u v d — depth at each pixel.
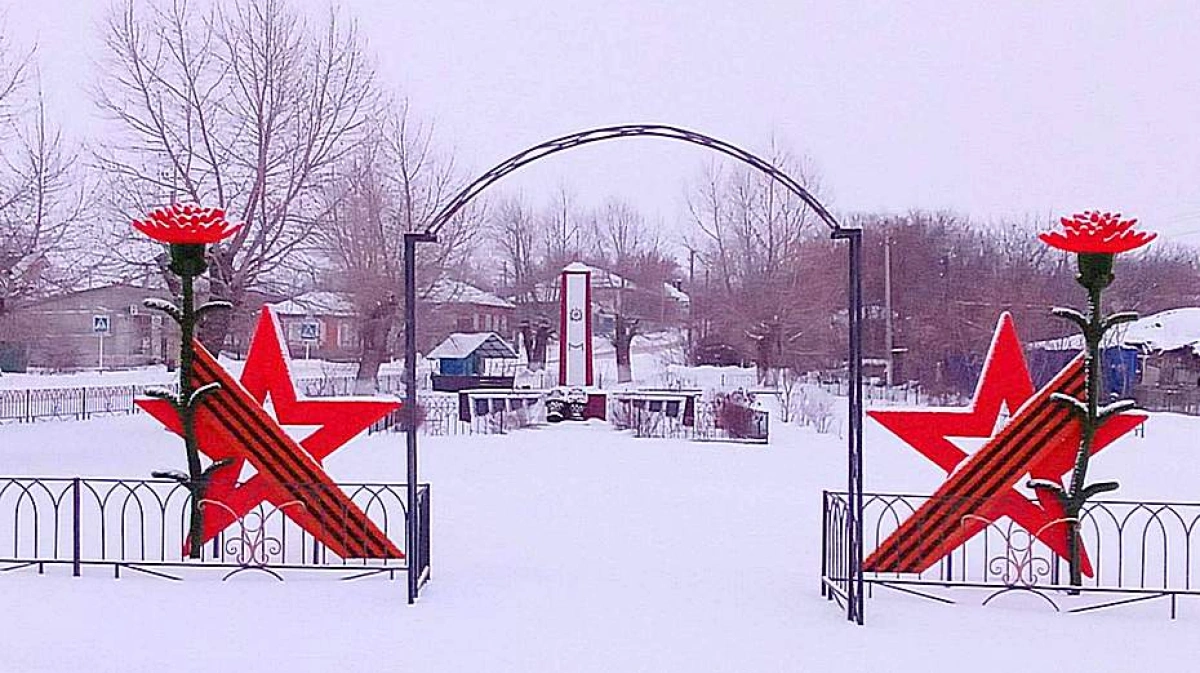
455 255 33.81
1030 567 8.21
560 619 7.29
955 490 8.20
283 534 8.70
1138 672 6.24
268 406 9.68
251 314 23.02
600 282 51.59
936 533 8.16
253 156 22.28
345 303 28.78
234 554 9.05
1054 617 7.42
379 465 16.64
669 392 25.58
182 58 21.95
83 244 21.28
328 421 8.83
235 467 8.66
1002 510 8.12
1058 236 7.93
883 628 7.10
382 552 8.84
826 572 8.12
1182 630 7.10
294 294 26.09
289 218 22.44
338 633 6.91
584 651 6.58
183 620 7.18
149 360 44.50
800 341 38.06
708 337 44.56
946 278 39.34
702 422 22.75
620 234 52.41
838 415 26.34
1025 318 37.78
